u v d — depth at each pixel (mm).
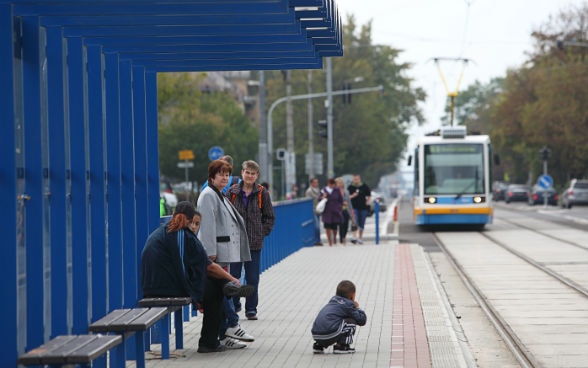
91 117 16766
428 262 42875
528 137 134500
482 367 19594
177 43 17203
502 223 78688
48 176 15148
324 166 144875
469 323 25844
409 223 83312
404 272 36312
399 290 30094
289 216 46188
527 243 53781
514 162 169500
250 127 142500
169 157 126812
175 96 88625
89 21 14992
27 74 14047
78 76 15945
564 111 123250
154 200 20109
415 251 47688
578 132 123812
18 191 14039
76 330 15891
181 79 88312
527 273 37562
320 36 18312
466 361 18734
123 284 18625
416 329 21828
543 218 86812
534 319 25656
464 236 61906
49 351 12258
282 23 15570
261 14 14961
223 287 18750
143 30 16047
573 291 31594
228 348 19500
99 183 16719
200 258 17891
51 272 15055
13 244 12805
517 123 140625
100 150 16734
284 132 146250
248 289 18641
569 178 148125
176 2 13914
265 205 23562
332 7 17406
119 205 17828
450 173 65312
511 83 143000
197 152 126062
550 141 127438
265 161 66875
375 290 30141
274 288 31188
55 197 15125
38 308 14008
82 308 15891
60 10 14117
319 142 145250
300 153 143250
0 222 12773
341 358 18156
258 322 23312
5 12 12844
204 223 19828
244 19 14977
